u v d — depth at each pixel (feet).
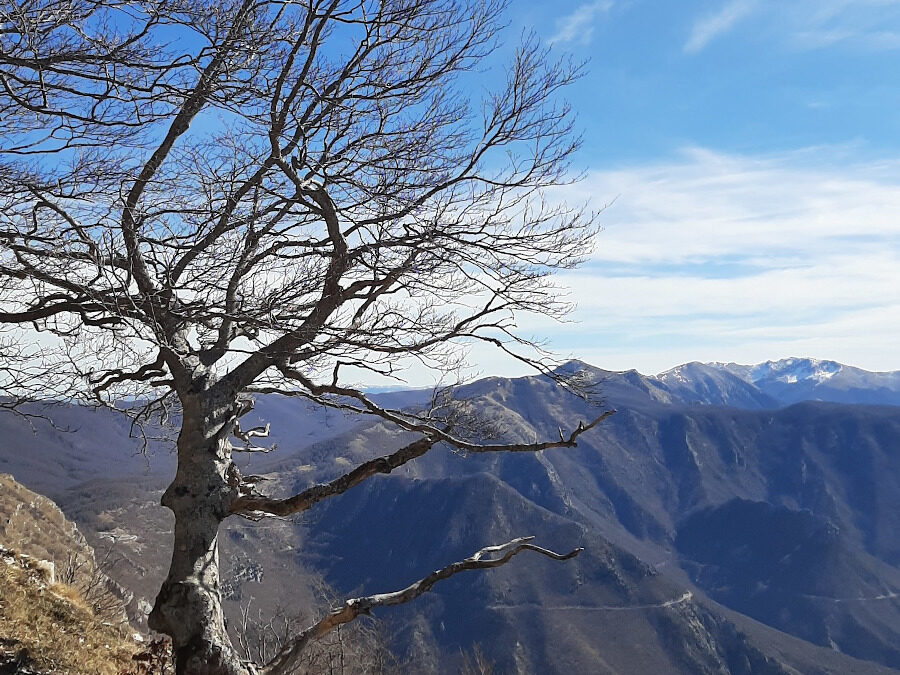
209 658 24.08
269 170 26.63
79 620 36.70
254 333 28.09
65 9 20.21
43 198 22.02
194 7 22.90
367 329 25.75
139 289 25.43
